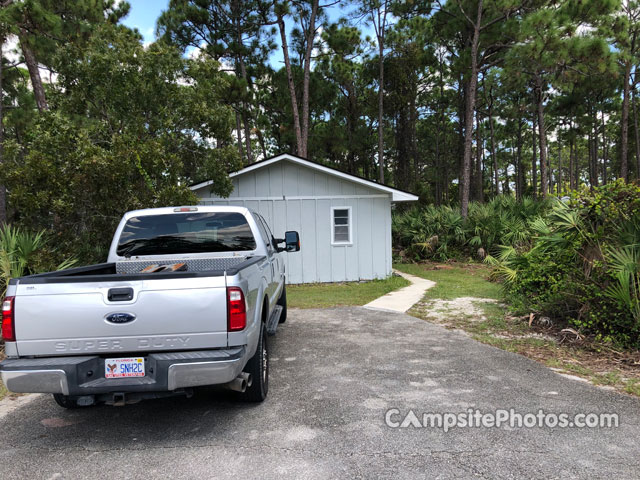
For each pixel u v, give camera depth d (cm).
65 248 862
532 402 385
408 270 1483
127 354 313
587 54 1650
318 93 2588
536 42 1661
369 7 2342
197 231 489
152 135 1008
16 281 309
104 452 315
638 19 2430
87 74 934
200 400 409
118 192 882
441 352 545
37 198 816
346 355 541
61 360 305
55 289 307
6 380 298
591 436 319
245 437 331
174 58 1005
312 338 630
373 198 1282
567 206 680
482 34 2086
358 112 3166
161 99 995
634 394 402
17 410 401
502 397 397
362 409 375
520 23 1795
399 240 1845
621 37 1884
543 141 2450
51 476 284
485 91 3241
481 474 270
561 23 1677
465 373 464
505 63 1942
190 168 1133
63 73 958
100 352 307
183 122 1027
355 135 2892
